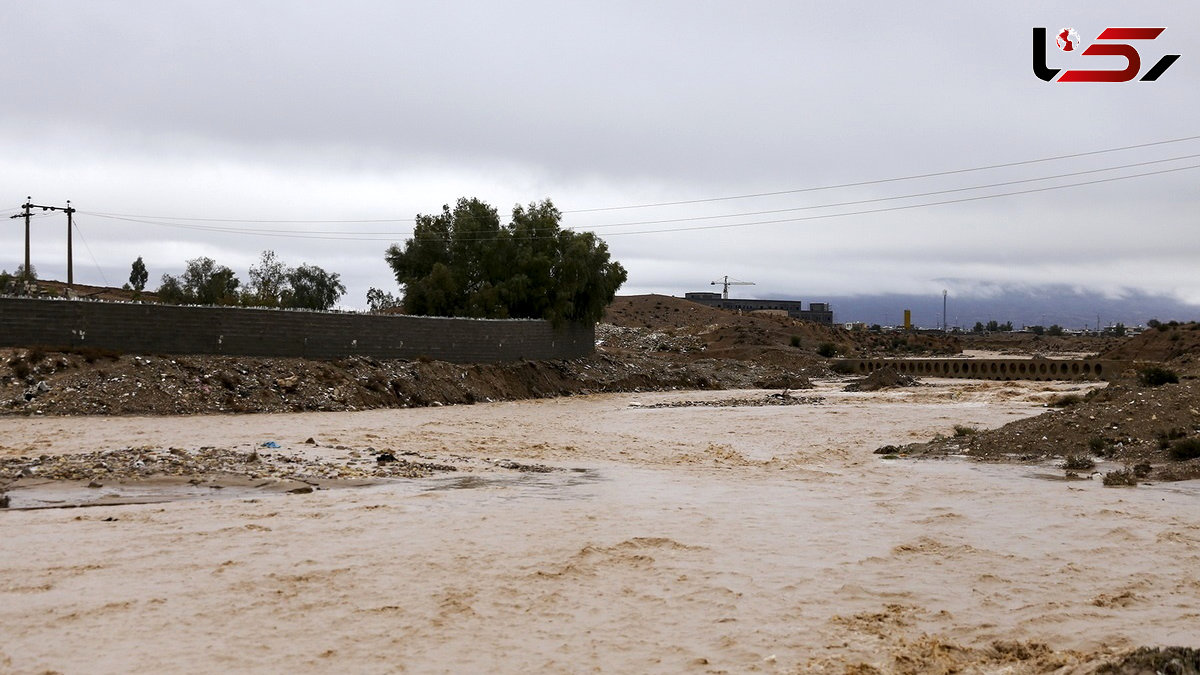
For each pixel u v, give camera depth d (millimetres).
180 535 18953
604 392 82688
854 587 15930
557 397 76062
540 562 17219
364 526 20172
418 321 66500
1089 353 179500
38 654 12062
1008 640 13227
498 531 19906
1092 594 15719
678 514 22422
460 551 17984
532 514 22016
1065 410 38875
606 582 15977
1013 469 32250
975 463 34094
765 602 14945
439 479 27672
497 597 14945
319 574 16078
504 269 89062
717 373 98312
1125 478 28234
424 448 35781
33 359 45125
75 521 20172
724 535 20016
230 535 19031
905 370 118312
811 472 31531
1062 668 11516
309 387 53562
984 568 17438
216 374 50375
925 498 25672
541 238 89625
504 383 71500
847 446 40875
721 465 33500
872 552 18641
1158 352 108688
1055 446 35375
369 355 62125
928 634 13477
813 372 115688
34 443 32844
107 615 13695
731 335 135500
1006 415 57781
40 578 15570
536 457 34688
